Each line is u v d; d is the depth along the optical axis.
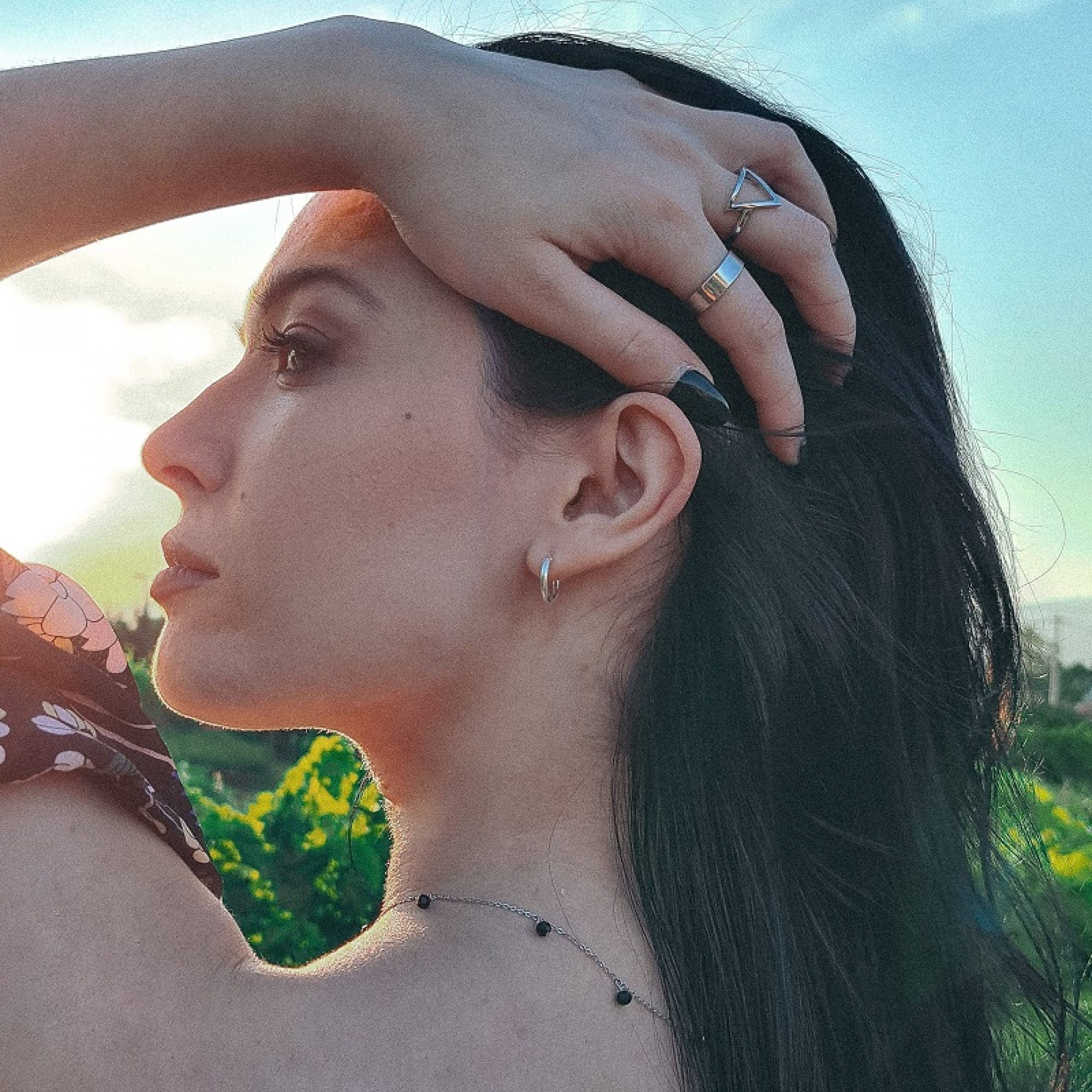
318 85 0.43
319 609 0.44
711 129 0.46
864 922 0.47
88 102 0.45
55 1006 0.35
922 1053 0.47
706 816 0.44
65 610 0.42
